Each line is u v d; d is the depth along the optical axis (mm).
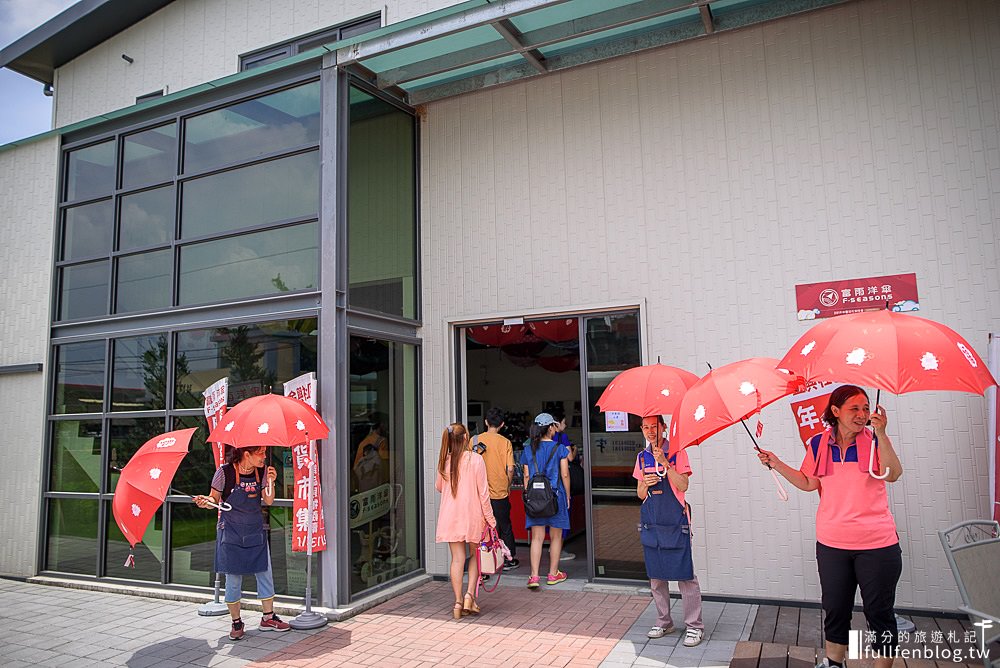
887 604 3783
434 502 7301
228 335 6852
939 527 5402
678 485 4852
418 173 7723
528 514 6676
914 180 5715
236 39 8984
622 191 6758
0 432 8102
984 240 5480
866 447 3852
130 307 7531
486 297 7270
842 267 5883
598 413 6793
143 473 4879
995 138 5504
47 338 7926
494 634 5352
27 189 8414
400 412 7152
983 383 3363
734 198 6305
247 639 5395
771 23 6273
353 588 6242
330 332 6270
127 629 5746
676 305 6441
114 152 7902
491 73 7273
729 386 3977
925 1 5785
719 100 6426
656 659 4699
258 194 6922
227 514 5418
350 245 6570
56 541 7621
